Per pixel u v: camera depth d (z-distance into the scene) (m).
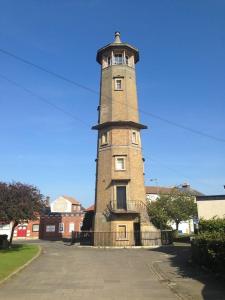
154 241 40.28
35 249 33.97
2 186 34.09
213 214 27.25
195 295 12.99
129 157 42.25
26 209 33.97
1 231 65.88
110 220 40.50
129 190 41.19
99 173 42.91
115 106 43.91
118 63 45.75
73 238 46.38
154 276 18.06
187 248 34.16
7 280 17.05
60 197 82.19
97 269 20.92
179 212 59.94
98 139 44.53
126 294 13.62
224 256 15.63
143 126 44.25
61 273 19.45
